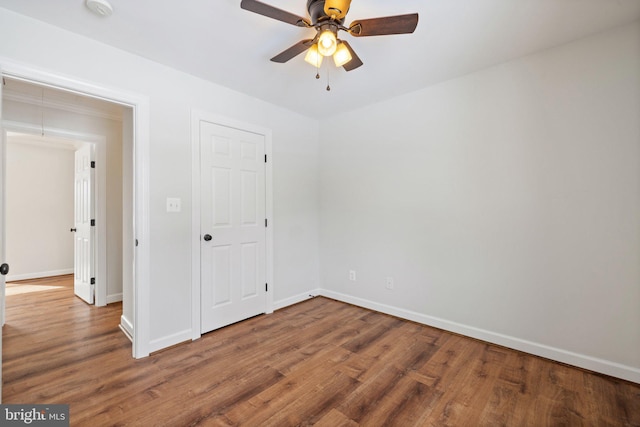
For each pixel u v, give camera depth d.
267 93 2.95
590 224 2.04
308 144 3.69
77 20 1.82
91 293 3.51
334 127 3.63
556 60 2.14
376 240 3.23
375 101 3.16
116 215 3.61
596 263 2.02
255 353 2.32
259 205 3.12
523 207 2.30
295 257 3.53
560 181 2.14
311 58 1.81
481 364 2.15
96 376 1.99
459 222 2.63
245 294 3.00
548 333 2.21
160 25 1.87
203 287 2.64
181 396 1.78
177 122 2.46
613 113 1.95
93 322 2.96
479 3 1.67
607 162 1.98
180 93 2.48
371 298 3.29
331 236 3.68
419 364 2.15
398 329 2.77
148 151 2.28
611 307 1.97
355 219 3.43
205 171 2.66
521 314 2.32
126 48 2.13
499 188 2.41
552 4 1.69
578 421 1.58
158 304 2.35
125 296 2.76
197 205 2.59
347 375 2.01
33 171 4.90
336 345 2.45
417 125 2.88
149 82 2.29
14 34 1.73
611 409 1.67
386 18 1.49
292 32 1.95
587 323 2.06
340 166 3.57
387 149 3.12
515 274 2.34
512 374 2.02
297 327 2.83
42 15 1.76
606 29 1.95
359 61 1.92
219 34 1.97
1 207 1.78
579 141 2.07
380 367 2.11
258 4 1.42
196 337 2.56
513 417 1.61
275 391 1.84
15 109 2.92
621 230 1.94
